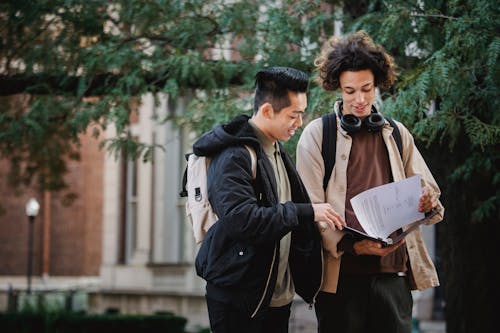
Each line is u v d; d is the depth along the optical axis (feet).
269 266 15.34
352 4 29.07
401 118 23.02
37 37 32.68
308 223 16.05
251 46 29.50
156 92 31.55
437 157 28.45
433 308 59.82
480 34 22.33
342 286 16.92
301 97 15.75
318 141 17.02
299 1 28.37
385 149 16.97
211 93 29.94
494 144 24.57
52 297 94.84
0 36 31.76
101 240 113.09
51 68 31.96
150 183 91.61
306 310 64.03
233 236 14.98
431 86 22.59
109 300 93.56
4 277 114.62
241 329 15.51
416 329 58.18
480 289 29.84
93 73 31.30
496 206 28.25
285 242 16.03
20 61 33.14
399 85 23.18
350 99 16.46
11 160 44.34
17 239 114.42
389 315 16.90
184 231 87.61
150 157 30.99
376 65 16.33
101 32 31.37
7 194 114.83
